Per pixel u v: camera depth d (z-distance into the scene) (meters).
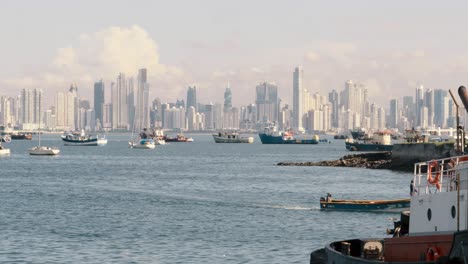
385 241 56.22
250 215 121.44
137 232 101.31
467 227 49.78
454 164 54.88
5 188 179.25
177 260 80.50
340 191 170.12
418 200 55.59
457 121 59.75
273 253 85.12
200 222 112.50
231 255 83.75
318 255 63.53
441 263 48.72
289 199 150.88
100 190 173.62
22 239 94.25
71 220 114.69
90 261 79.56
